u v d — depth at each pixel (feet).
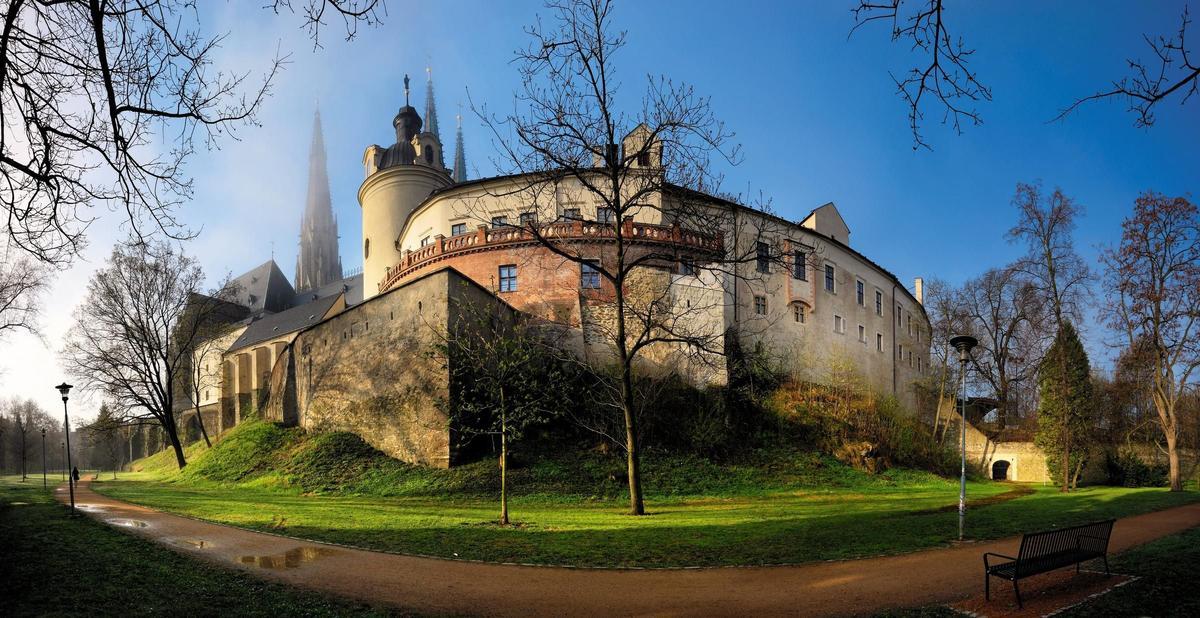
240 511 71.82
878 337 195.93
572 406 115.34
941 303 210.79
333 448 119.96
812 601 34.99
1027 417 193.77
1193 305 116.06
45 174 28.50
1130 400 139.44
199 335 208.44
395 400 116.57
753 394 135.95
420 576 40.16
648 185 80.02
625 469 106.01
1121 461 154.71
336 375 133.90
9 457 327.88
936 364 222.28
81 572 37.73
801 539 53.52
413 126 230.68
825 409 142.72
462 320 110.83
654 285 130.41
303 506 79.25
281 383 164.55
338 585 37.52
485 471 101.65
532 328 128.26
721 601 35.06
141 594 33.88
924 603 34.42
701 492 103.04
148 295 169.27
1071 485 139.85
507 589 37.29
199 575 38.50
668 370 130.82
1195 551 46.50
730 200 79.61
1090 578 39.17
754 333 147.95
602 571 41.86
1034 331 180.34
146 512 69.56
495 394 77.36
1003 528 59.88
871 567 43.24
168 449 243.40
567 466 105.50
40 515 63.41
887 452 138.51
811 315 163.84
